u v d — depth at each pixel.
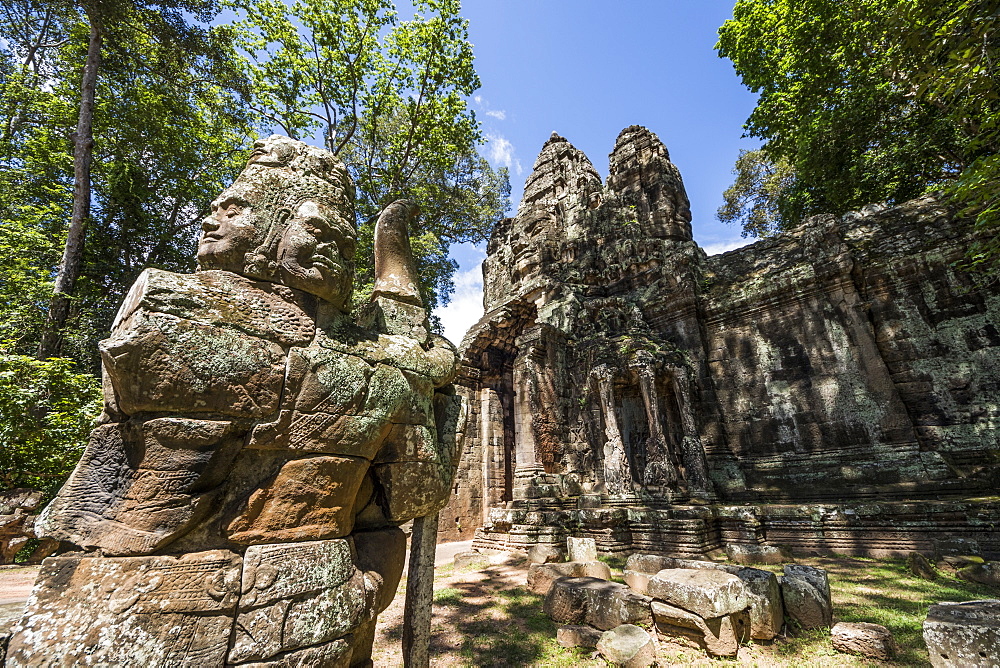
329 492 3.00
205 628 2.33
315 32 14.98
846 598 6.66
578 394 16.34
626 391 15.37
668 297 16.55
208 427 2.50
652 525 11.69
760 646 5.12
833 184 17.69
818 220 14.60
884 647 4.63
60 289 11.90
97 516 2.46
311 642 2.64
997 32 6.62
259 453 2.79
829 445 12.59
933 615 3.65
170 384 2.41
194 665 2.23
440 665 5.13
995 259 10.41
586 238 20.84
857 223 14.22
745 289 15.09
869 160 16.81
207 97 15.93
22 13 14.62
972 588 6.92
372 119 16.48
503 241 25.16
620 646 4.95
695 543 10.79
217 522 2.61
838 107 15.77
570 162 24.00
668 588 5.54
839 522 10.31
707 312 15.88
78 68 15.50
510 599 7.69
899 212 13.48
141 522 2.36
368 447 3.25
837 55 15.01
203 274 2.81
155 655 2.15
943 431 11.27
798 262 14.48
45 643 2.07
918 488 10.48
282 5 14.59
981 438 10.75
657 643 5.41
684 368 14.57
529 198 24.17
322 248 3.26
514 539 12.59
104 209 17.17
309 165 3.57
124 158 16.72
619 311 17.22
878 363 12.27
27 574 6.10
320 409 3.00
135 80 15.55
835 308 13.31
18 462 7.27
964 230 11.88
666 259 17.89
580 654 5.26
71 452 7.50
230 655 2.37
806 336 13.66
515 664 5.11
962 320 11.61
